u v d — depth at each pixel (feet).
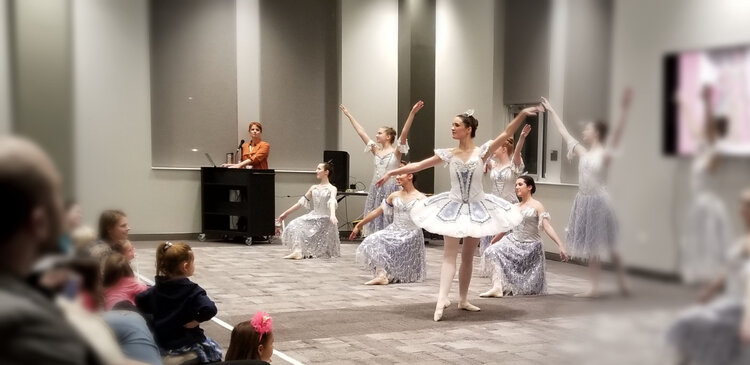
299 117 33.96
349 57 34.12
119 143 28.99
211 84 32.09
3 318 1.87
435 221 14.99
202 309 9.16
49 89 11.29
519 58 26.76
